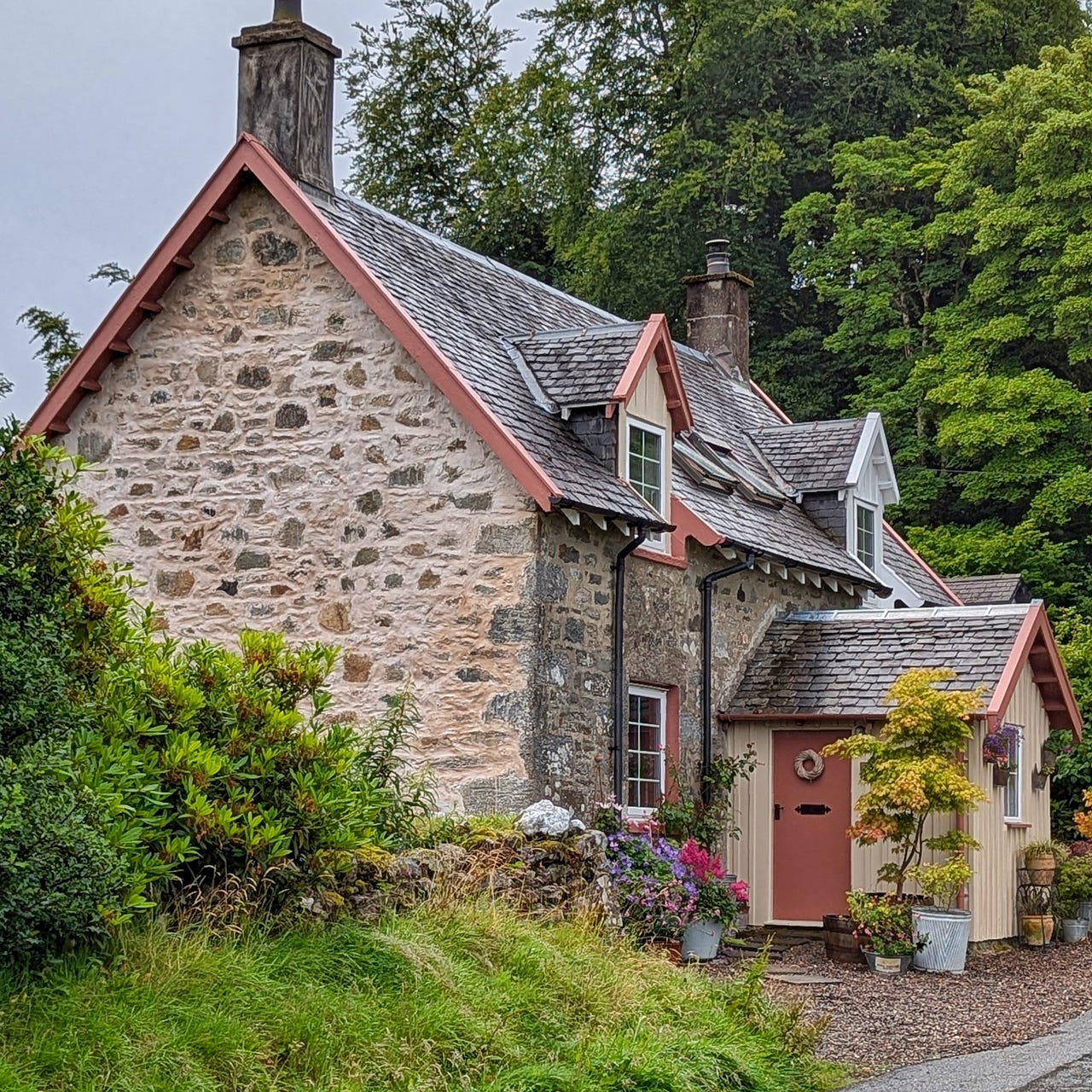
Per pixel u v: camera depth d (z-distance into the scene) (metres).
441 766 14.60
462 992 8.75
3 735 7.50
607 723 15.64
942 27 38.44
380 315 15.08
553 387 16.25
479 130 37.97
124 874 7.35
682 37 37.59
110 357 16.33
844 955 15.78
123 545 16.11
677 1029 9.48
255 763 8.88
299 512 15.47
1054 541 33.53
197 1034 7.10
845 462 21.62
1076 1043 11.32
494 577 14.63
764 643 19.08
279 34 16.41
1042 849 18.52
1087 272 31.36
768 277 37.22
